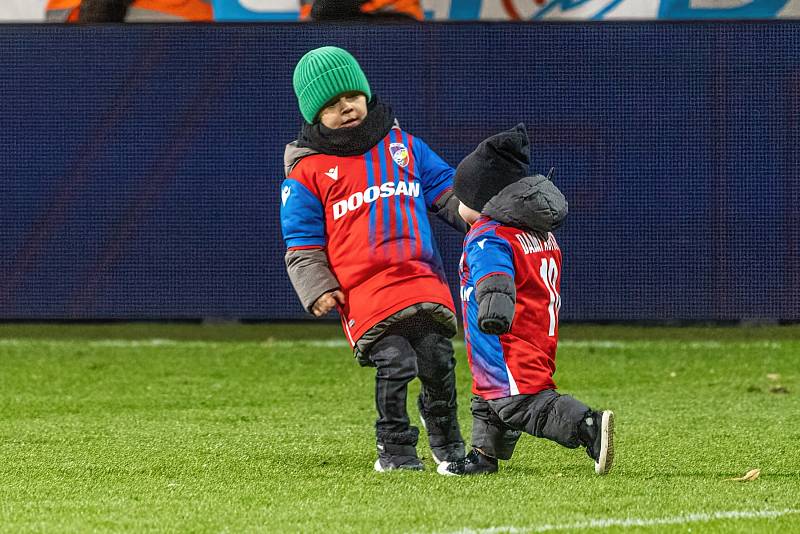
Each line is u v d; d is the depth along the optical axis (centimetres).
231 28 3622
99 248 3662
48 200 3653
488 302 1688
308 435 2309
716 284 3606
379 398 1878
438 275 1883
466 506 1622
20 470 1966
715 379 3066
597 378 3086
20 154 3647
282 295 3662
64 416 2581
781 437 2258
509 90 3591
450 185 1948
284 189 1923
